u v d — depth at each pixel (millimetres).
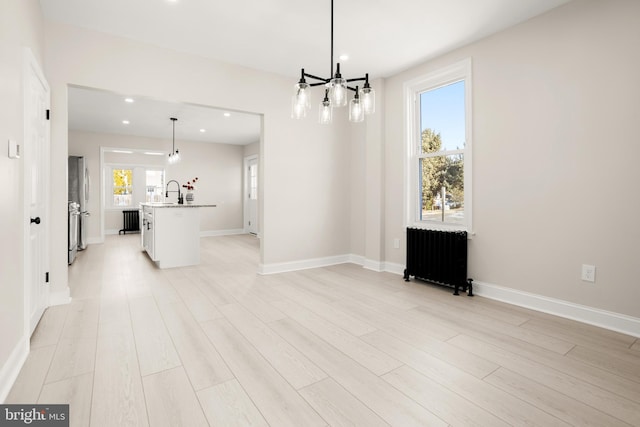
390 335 2318
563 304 2666
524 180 2898
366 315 2711
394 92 4160
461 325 2502
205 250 6145
